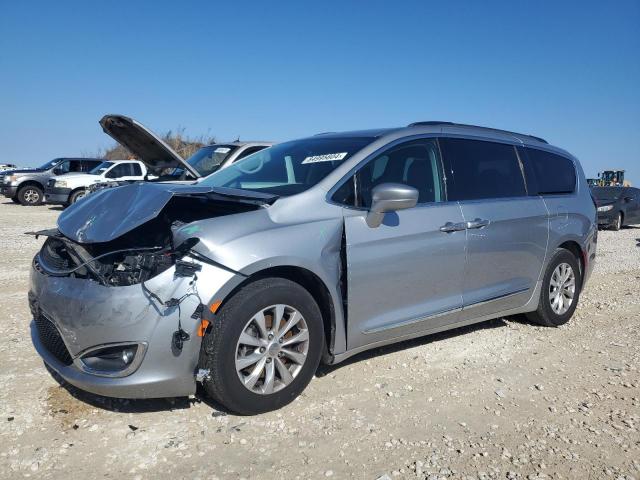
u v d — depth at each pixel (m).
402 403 3.90
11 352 4.51
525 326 5.85
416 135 4.66
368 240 4.03
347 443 3.35
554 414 3.83
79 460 3.05
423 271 4.37
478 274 4.83
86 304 3.25
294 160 4.62
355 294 3.98
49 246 4.04
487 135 5.29
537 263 5.45
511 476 3.07
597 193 18.61
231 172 5.01
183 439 3.30
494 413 3.82
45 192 19.69
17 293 6.44
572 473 3.13
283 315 3.68
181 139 26.53
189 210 4.02
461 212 4.68
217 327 3.38
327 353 4.01
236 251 3.42
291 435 3.41
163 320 3.22
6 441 3.20
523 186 5.42
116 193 3.92
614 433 3.59
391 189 3.85
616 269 9.66
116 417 3.52
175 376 3.29
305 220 3.81
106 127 4.87
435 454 3.27
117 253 3.47
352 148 4.40
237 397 3.47
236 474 2.99
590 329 5.85
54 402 3.68
